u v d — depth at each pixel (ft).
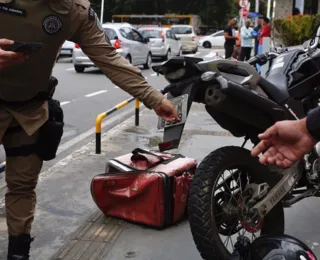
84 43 9.48
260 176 9.96
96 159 19.52
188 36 100.01
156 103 9.34
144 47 61.57
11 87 8.95
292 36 40.93
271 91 9.85
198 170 9.61
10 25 8.35
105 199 13.39
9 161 9.73
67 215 13.80
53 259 11.26
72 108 33.01
